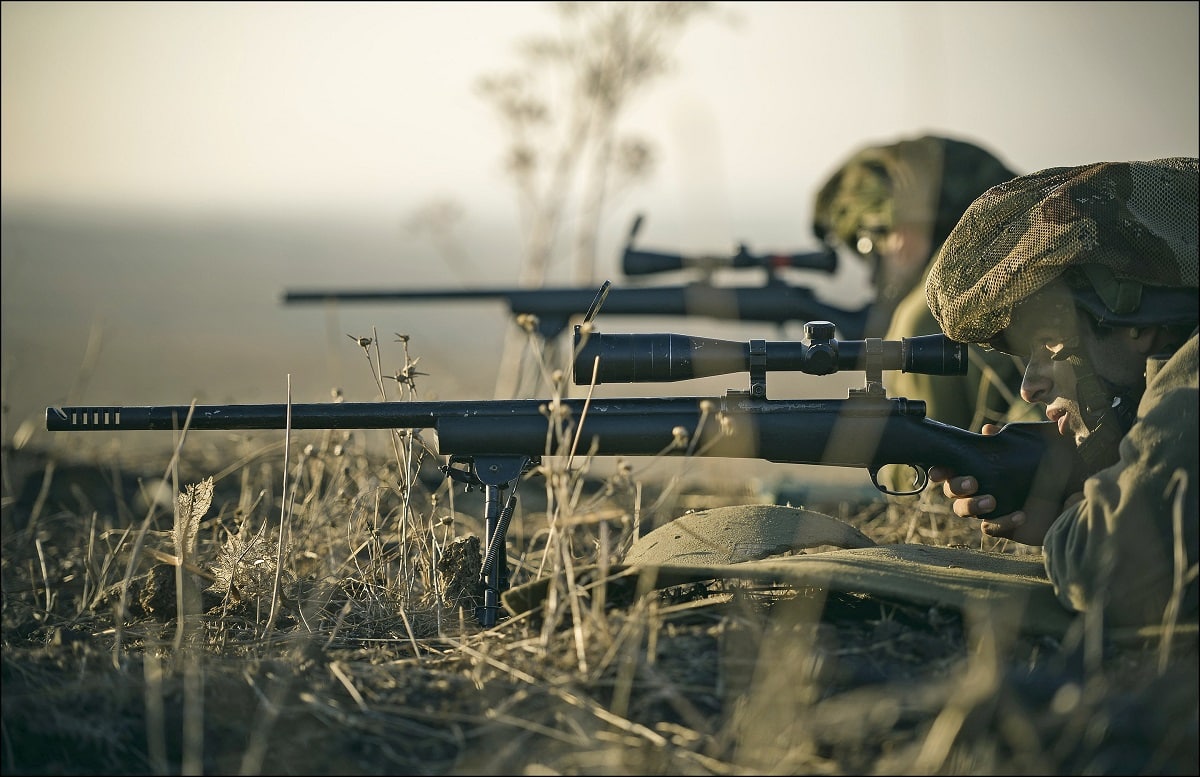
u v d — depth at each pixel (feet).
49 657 11.23
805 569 10.84
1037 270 10.94
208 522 15.33
